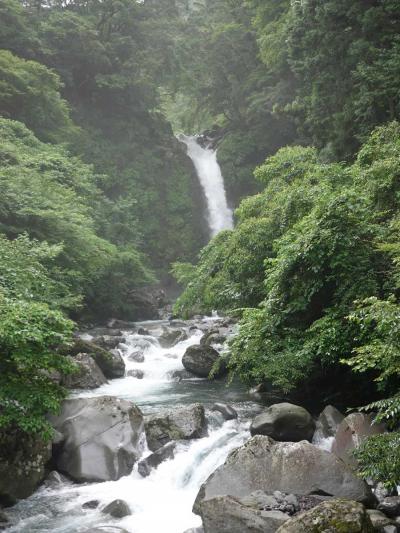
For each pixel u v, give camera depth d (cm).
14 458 809
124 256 2711
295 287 1066
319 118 2222
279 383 1102
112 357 1559
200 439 968
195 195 4222
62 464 885
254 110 4072
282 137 4250
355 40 1958
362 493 717
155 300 3116
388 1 1780
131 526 726
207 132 4934
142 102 4103
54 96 3100
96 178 3372
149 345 1903
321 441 945
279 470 753
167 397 1331
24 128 2655
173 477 866
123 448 902
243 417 1103
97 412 946
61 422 941
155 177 4069
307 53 2197
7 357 798
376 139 1427
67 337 823
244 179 4278
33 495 819
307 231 1056
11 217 1912
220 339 1830
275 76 3838
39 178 2180
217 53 4181
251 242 1471
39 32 3581
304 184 1509
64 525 735
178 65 4075
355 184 1263
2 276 1105
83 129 3781
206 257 1867
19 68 2916
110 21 3875
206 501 684
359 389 1189
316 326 995
